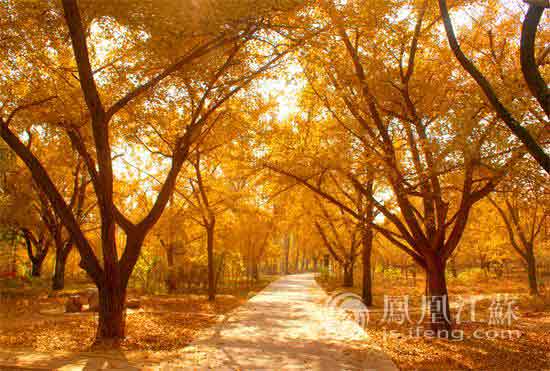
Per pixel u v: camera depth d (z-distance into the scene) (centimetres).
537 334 1038
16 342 868
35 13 828
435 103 929
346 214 2011
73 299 1391
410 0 905
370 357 769
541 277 3928
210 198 1905
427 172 816
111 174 877
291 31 866
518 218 2042
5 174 1858
